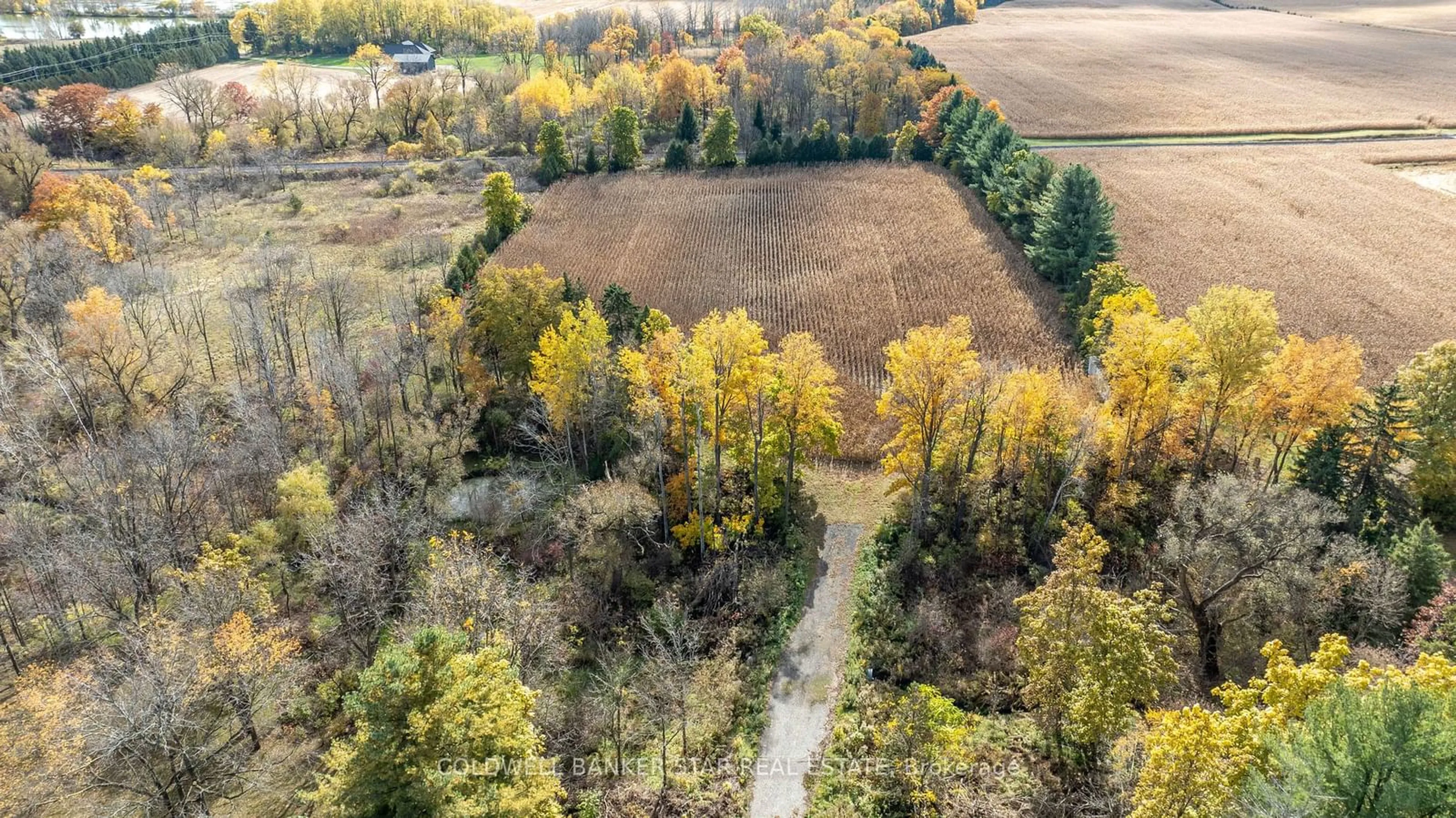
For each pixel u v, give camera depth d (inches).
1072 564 1614.2
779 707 1867.6
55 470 2352.4
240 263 4023.1
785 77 6264.8
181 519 2146.9
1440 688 1162.0
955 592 2169.0
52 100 5644.7
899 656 1955.0
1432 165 5108.3
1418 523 2052.2
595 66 7234.3
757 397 2309.3
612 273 4020.7
